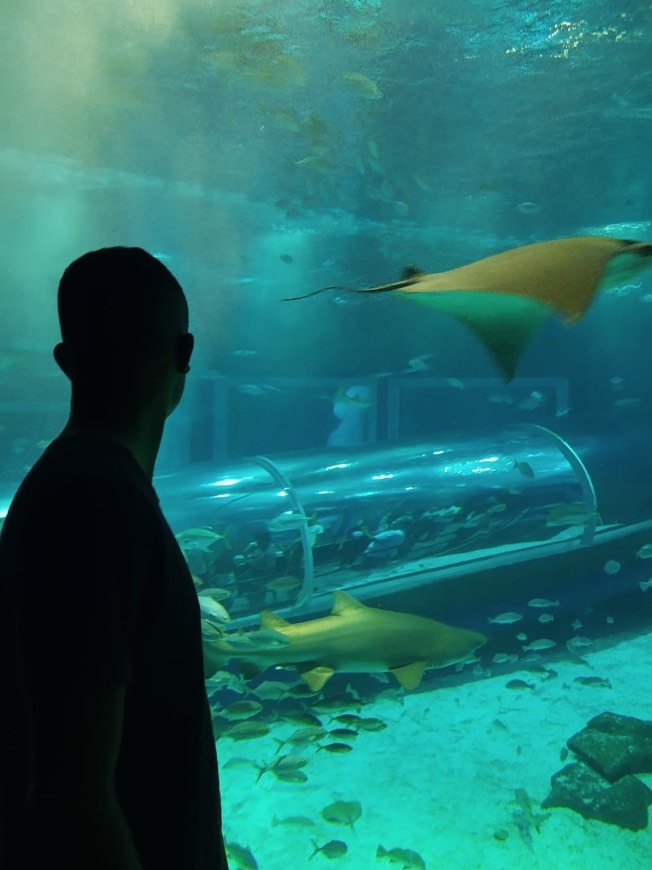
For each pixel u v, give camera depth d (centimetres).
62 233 1466
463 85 972
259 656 525
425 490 935
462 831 519
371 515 901
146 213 1431
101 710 94
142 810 114
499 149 1209
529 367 2255
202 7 751
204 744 119
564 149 1223
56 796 91
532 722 712
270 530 799
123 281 121
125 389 121
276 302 1928
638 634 973
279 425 2122
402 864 476
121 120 1011
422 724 711
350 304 1980
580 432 1087
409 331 2077
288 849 499
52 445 114
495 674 846
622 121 1108
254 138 1100
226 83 912
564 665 874
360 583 853
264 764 627
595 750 574
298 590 810
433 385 2175
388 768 619
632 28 851
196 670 117
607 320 2209
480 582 884
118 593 98
